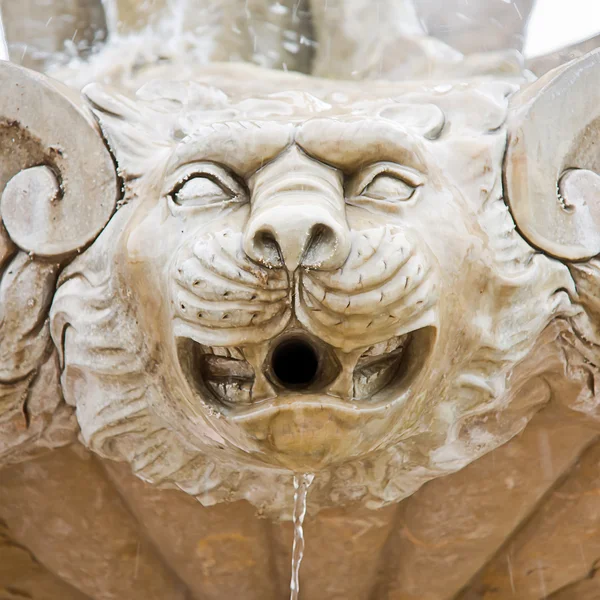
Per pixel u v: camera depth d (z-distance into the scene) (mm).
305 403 2283
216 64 3168
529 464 3139
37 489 3184
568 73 2711
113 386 2707
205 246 2295
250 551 3279
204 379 2439
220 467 2850
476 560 3361
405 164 2471
